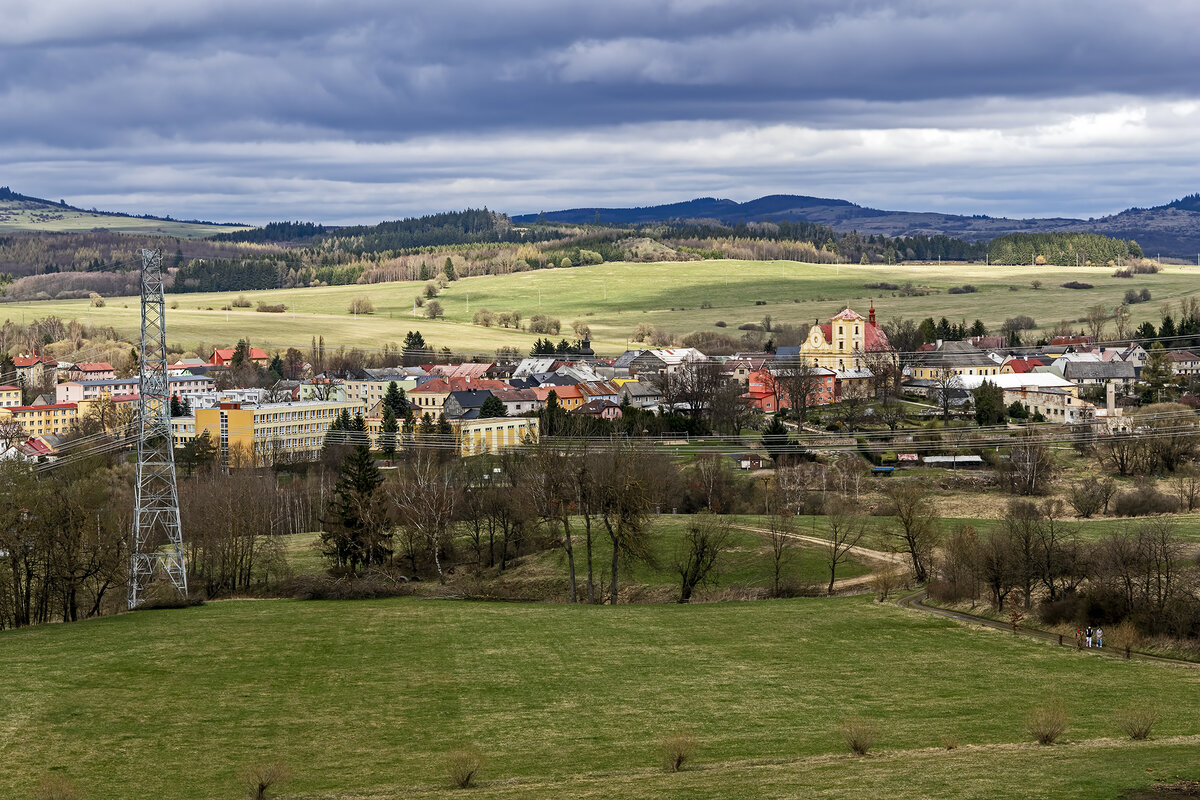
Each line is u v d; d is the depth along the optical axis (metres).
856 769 71.69
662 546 169.50
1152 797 61.50
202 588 151.38
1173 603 110.38
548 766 76.06
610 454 170.50
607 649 109.69
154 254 150.00
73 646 110.75
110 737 82.94
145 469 178.62
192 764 77.44
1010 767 69.75
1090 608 115.06
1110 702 89.06
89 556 138.12
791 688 95.12
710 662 104.19
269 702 91.75
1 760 78.06
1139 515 186.50
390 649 109.88
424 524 170.25
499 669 102.00
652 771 74.31
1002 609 123.94
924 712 87.56
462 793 70.19
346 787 72.38
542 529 180.00
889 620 121.38
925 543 151.12
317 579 152.50
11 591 134.25
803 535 175.75
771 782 69.12
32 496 135.50
